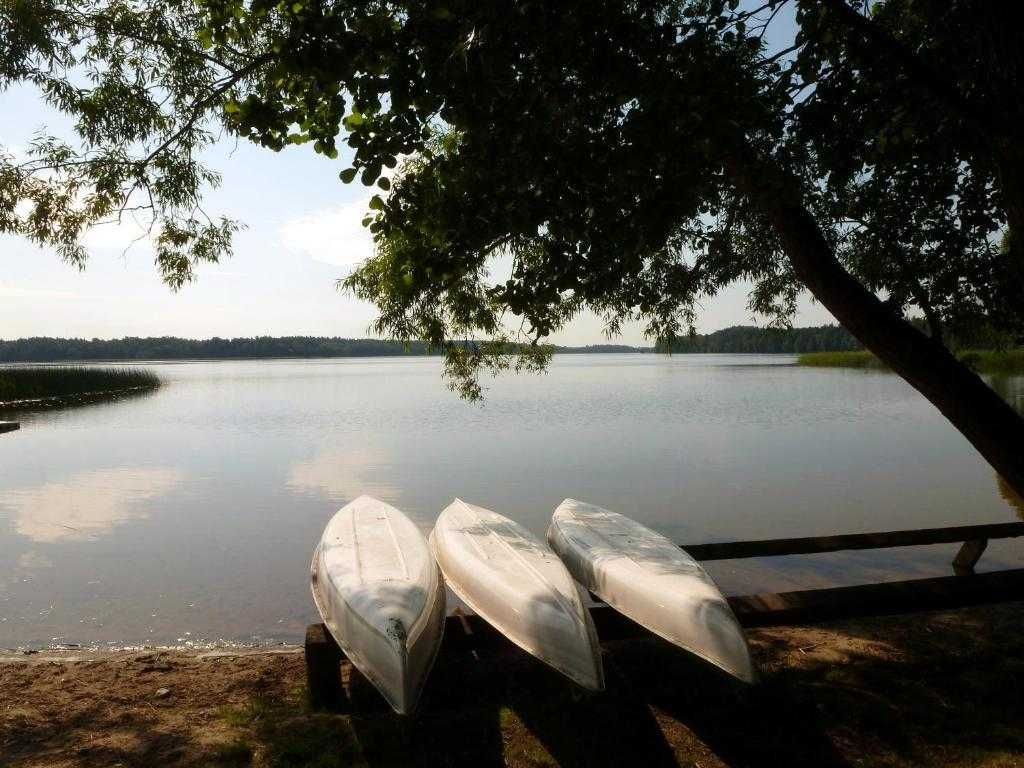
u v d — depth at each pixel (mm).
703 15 4262
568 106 3998
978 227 5707
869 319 4445
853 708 3566
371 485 13398
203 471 15227
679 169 3877
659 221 3895
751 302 7410
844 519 10422
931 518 10414
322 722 3531
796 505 11328
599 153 3836
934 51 4496
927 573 7133
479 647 3885
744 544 4926
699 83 3594
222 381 65062
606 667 4070
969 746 3205
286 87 3799
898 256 5840
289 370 106438
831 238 6348
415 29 3445
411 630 3475
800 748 3219
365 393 44906
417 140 3711
